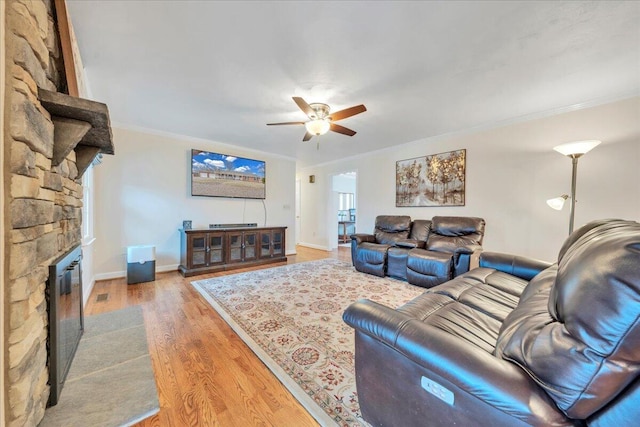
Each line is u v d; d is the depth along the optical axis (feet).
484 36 5.74
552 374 2.14
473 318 4.74
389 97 8.75
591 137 9.18
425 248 11.93
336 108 9.52
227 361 5.49
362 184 17.80
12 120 2.84
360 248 12.87
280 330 6.82
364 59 6.57
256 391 4.60
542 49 6.21
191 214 13.99
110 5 4.85
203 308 8.31
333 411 4.15
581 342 2.02
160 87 8.05
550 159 10.12
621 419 1.87
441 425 2.77
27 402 3.25
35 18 3.33
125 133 11.93
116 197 11.73
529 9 4.97
